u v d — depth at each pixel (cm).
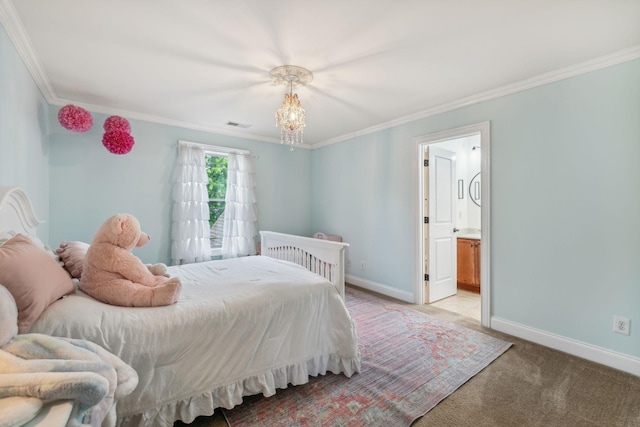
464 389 180
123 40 188
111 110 315
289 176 470
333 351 193
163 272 201
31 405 67
